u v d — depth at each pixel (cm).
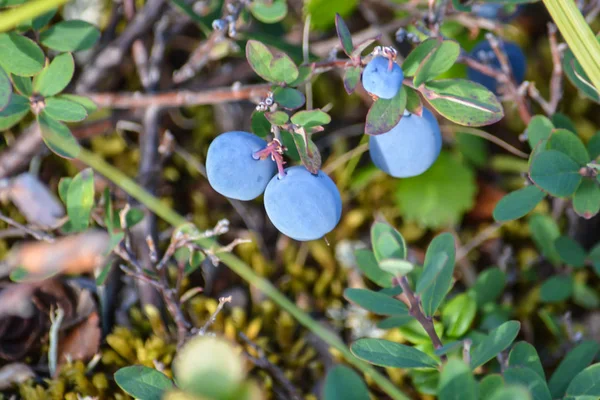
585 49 20
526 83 22
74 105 20
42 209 24
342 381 17
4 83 19
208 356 15
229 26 22
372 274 21
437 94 19
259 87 22
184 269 21
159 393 18
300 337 23
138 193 21
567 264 23
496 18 24
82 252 22
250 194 19
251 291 24
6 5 20
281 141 19
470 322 21
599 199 20
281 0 22
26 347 22
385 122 18
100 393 21
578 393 19
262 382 22
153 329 22
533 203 20
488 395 18
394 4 24
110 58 24
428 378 21
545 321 24
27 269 22
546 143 20
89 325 22
